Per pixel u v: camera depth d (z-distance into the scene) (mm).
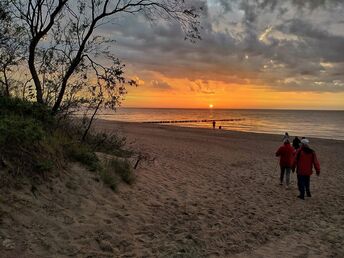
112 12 9711
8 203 4758
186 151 18750
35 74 9203
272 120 107812
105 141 11531
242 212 8031
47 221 4898
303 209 9195
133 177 8289
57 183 5953
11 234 4297
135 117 115000
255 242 6281
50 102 9562
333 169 17500
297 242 6570
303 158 10516
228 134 38875
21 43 9305
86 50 9875
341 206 9812
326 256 5961
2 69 8969
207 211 7598
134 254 4918
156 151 16891
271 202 9531
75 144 7723
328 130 63094
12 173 5289
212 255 5418
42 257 4160
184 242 5648
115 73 9984
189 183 10078
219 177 12203
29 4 9062
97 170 7320
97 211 5863
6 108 7242
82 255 4512
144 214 6516
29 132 6000
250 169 15141
